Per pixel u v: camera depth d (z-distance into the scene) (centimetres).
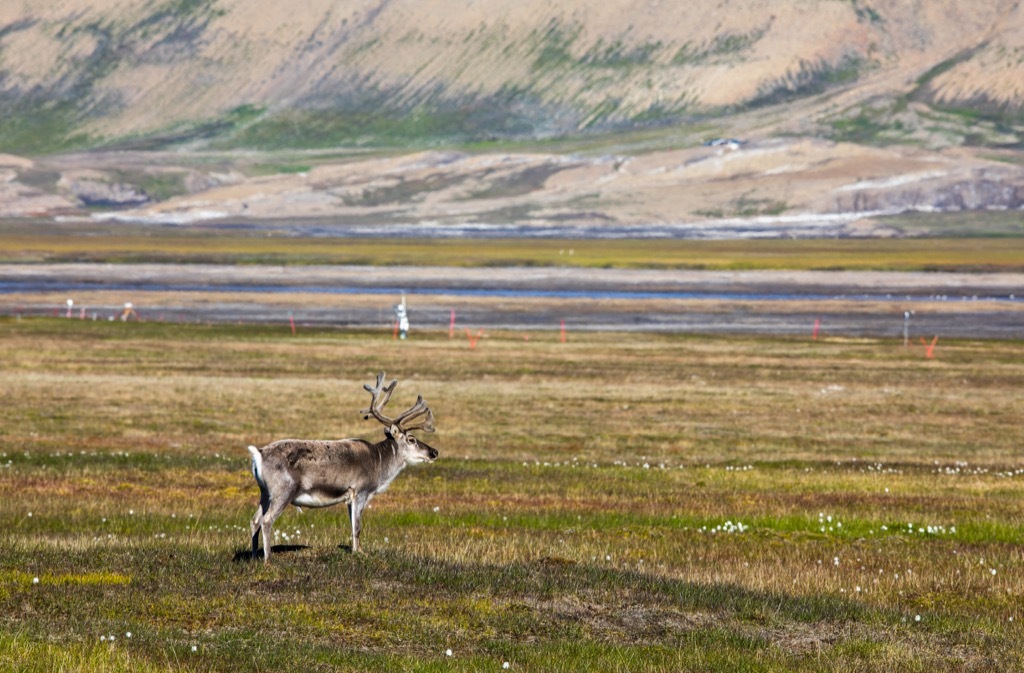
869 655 4028
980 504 7781
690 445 11019
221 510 6819
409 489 7869
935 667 3925
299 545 5550
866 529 6788
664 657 3884
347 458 4959
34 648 3544
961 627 4472
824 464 9938
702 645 4062
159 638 3791
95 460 8844
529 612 4366
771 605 4631
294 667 3575
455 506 7238
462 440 10938
